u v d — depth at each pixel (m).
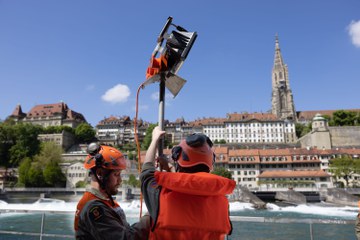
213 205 2.24
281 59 188.62
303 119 174.88
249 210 51.59
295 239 10.35
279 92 180.50
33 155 110.88
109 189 2.73
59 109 164.12
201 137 2.41
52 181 84.50
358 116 141.00
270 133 151.50
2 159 111.12
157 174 2.20
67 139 135.88
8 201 60.62
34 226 16.91
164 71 2.75
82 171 88.62
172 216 2.09
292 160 91.50
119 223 2.50
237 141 151.00
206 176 2.19
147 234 2.36
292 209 52.69
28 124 117.50
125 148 133.62
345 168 76.69
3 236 7.36
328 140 111.44
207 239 2.17
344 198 58.41
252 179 90.81
